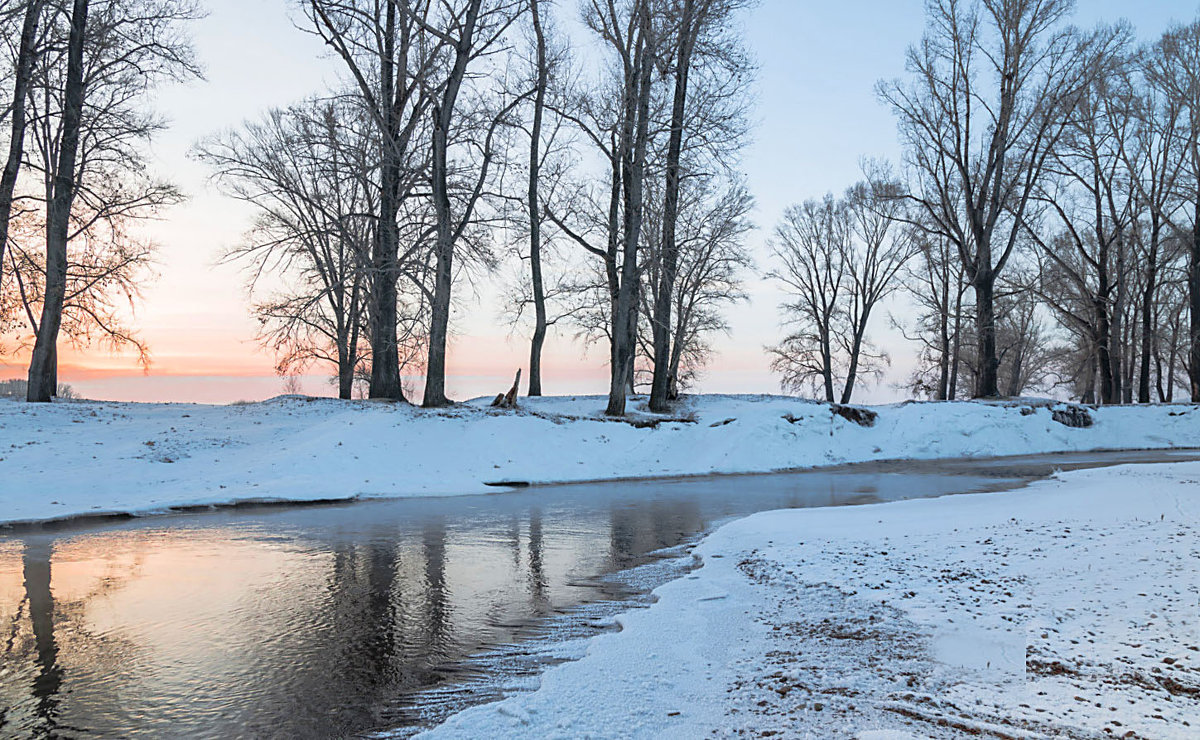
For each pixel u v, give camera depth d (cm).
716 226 3247
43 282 2850
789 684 567
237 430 2281
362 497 1859
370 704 578
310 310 3197
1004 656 596
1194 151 3612
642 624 757
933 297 4850
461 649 709
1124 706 479
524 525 1457
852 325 4809
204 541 1290
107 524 1471
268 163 2878
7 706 579
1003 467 2502
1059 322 4525
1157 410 3422
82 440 2048
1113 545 937
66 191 2573
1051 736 443
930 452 2988
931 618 711
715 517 1545
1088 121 3712
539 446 2453
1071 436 3228
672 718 515
